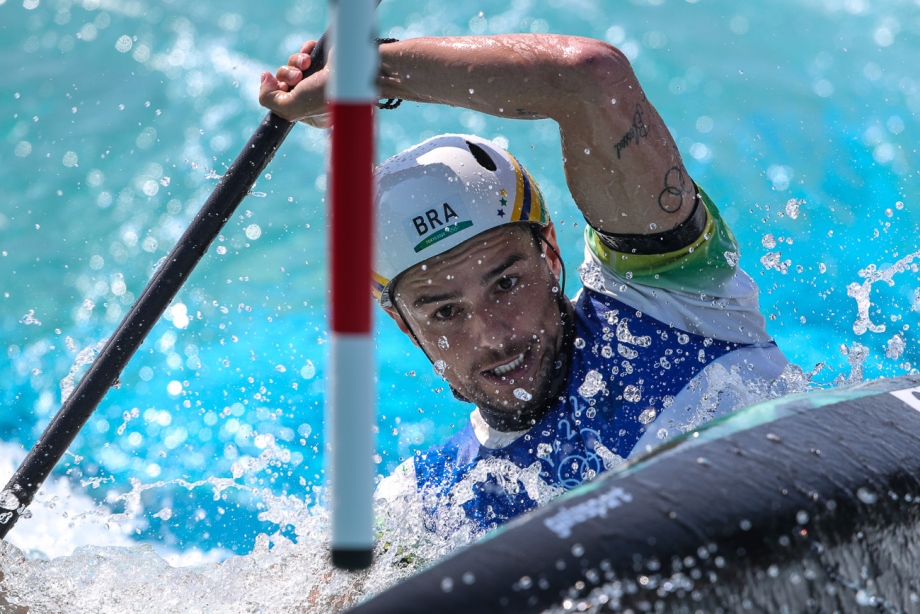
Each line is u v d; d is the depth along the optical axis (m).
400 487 8.15
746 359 7.38
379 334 16.62
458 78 7.04
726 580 5.07
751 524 5.23
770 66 24.17
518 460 7.49
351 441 3.71
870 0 27.59
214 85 23.88
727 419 6.07
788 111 22.08
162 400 15.02
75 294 17.25
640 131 6.84
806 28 26.08
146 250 18.19
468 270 7.16
